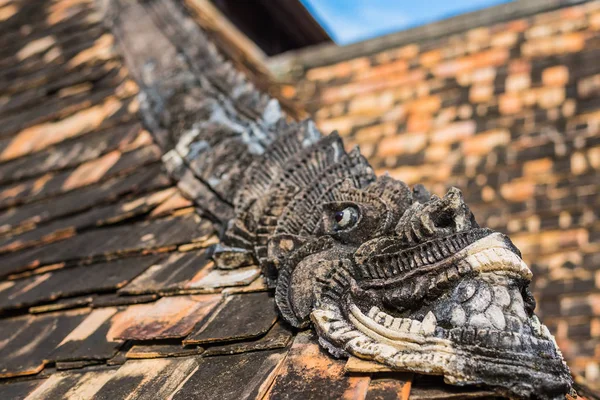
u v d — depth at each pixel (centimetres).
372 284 184
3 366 232
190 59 376
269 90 525
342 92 582
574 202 417
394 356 162
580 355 348
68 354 222
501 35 554
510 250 173
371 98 564
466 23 574
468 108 512
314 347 184
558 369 155
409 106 541
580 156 440
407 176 482
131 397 188
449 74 548
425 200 215
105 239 294
